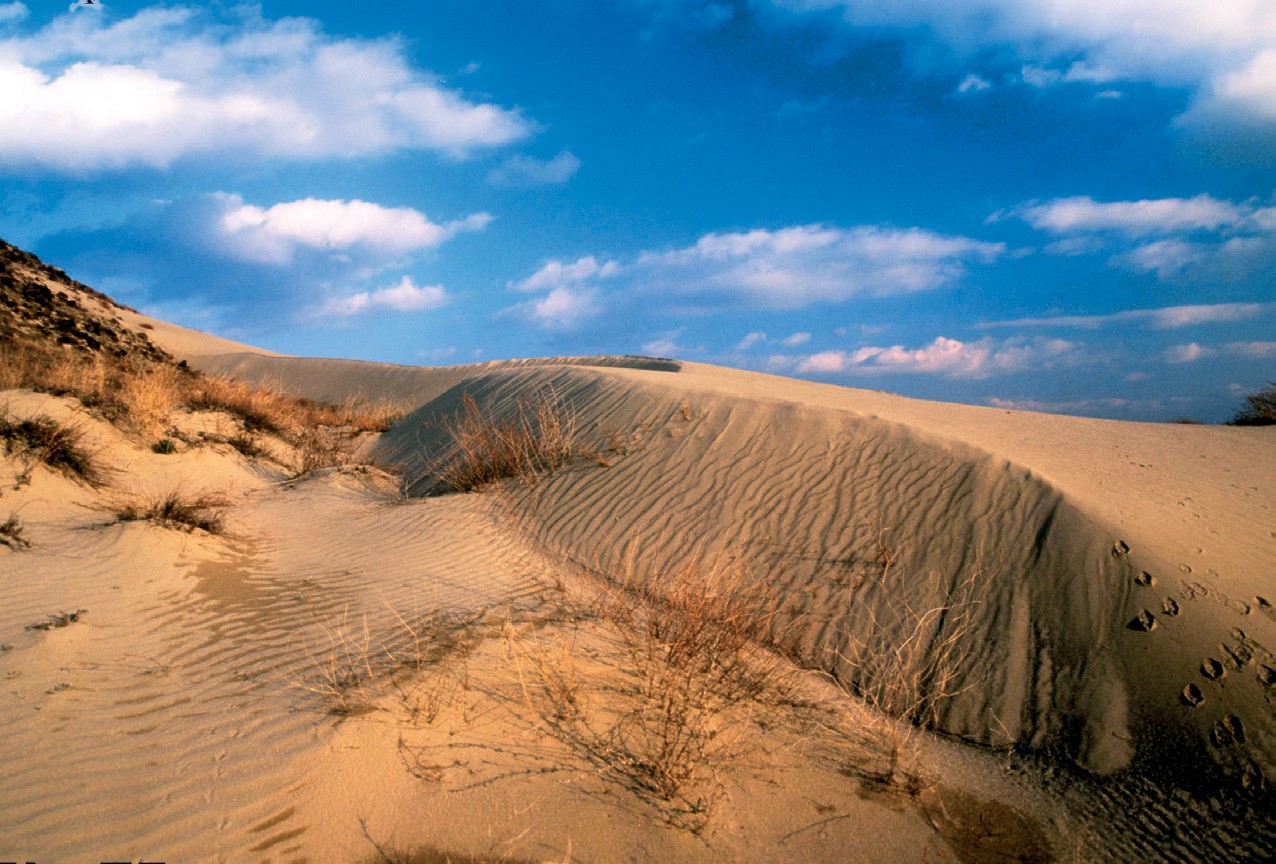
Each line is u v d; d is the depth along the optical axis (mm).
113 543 5930
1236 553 5469
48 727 3418
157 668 4238
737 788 3717
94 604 4922
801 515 6852
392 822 3180
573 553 7109
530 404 11594
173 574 5777
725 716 4359
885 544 6191
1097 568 5246
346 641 4793
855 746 4250
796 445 7969
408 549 7141
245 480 9797
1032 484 6340
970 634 5090
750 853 3279
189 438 9992
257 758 3395
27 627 4371
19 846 2637
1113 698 4371
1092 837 3596
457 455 10789
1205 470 7875
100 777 3129
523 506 8367
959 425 9062
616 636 5266
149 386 10453
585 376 11844
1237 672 4289
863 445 7672
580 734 3975
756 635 5473
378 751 3543
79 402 8969
